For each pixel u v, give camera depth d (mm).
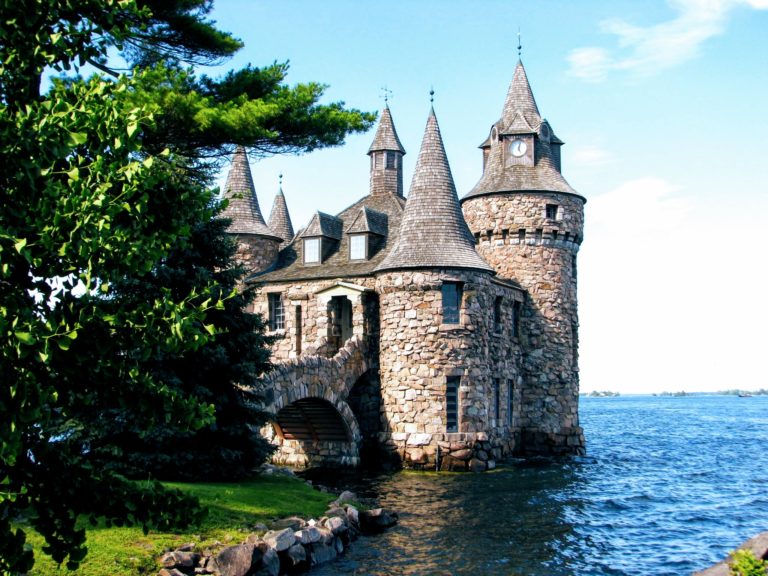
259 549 17547
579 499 30797
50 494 10266
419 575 19312
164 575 15391
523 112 45781
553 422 43719
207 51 21328
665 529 25859
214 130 19578
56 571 14227
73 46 10727
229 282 24484
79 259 9289
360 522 23766
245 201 45906
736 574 13695
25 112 9945
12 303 8805
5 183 9398
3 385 8633
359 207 47031
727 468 44219
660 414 151250
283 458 39156
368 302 40562
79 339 9688
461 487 32469
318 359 35125
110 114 9758
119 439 22219
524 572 20109
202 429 23625
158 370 21797
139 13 10914
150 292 22453
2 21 9844
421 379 37000
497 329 40969
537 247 44094
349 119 22047
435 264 37219
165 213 10625
